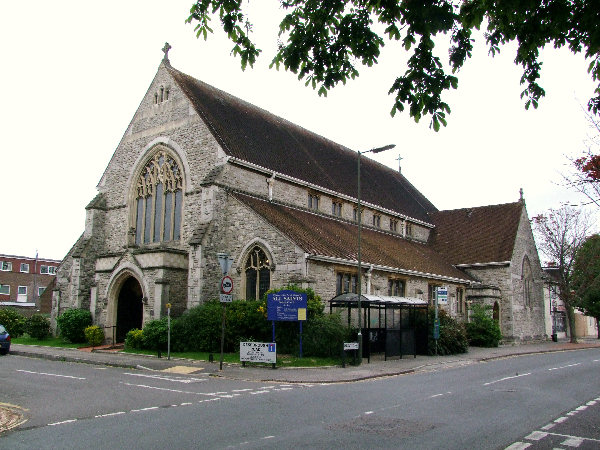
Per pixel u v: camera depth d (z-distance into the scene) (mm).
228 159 28531
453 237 46500
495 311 40938
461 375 19859
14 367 20406
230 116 33219
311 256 25188
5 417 11117
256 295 26719
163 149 31578
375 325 29656
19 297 73375
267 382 17312
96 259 32438
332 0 8312
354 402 13117
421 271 34219
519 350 33688
